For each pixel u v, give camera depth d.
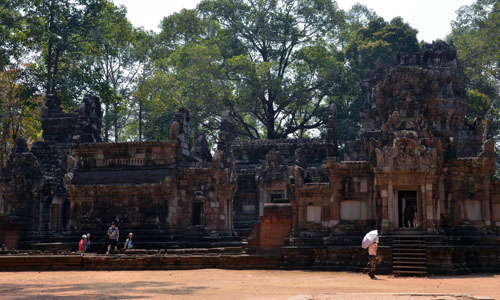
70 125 67.69
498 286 27.61
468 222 39.75
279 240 43.50
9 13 72.88
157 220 52.72
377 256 35.81
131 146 55.03
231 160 56.62
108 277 33.09
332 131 60.28
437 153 38.88
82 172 55.34
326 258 39.38
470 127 60.06
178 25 96.81
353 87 90.75
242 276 33.94
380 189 38.44
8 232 55.53
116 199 53.69
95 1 76.50
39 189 59.19
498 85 92.69
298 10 93.94
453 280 31.33
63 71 79.25
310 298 18.41
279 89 86.94
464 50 83.94
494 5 86.38
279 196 66.81
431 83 46.31
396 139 38.56
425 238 36.53
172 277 33.12
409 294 19.64
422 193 37.97
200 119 88.81
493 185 40.38
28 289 25.42
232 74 88.88
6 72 73.00
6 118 72.31
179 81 86.38
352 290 24.97
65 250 49.38
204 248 49.78
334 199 41.53
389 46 90.94
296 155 66.00
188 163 56.62
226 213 54.81
